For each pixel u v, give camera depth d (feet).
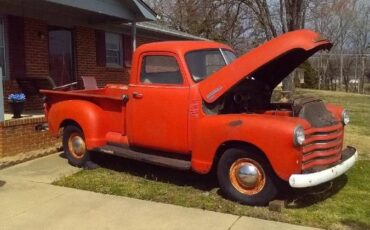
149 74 22.66
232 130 19.43
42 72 41.45
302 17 61.98
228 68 20.45
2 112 28.25
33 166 26.81
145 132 22.72
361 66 115.85
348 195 21.30
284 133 18.17
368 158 28.78
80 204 20.31
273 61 20.51
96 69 49.21
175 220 18.33
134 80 23.20
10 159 28.12
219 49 23.48
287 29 58.23
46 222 18.38
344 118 22.24
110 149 24.50
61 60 44.73
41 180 24.02
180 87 21.43
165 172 25.11
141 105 22.77
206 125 20.34
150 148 23.07
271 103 23.73
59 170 25.91
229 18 80.89
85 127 25.30
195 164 20.88
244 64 20.10
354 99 79.30
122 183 23.24
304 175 18.07
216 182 23.18
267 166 19.11
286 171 18.28
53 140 31.78
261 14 65.41
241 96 22.26
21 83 38.34
